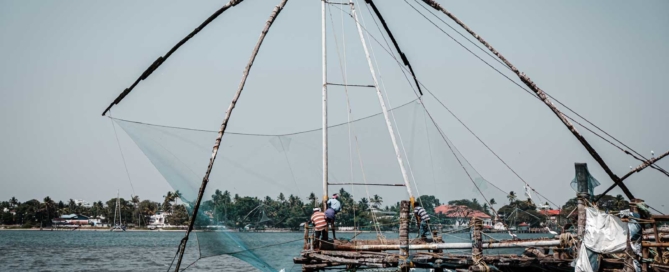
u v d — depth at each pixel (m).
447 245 16.17
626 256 13.29
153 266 41.03
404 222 14.80
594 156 15.28
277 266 16.64
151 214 196.38
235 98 15.12
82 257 52.12
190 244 76.56
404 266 14.57
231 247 15.16
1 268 40.88
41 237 121.50
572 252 15.94
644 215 14.02
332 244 16.91
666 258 14.44
